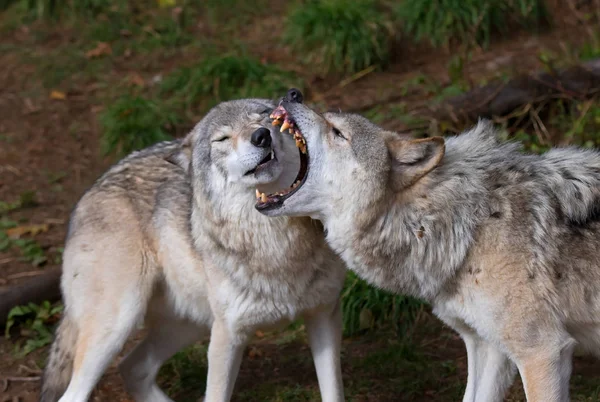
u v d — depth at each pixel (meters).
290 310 7.73
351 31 14.33
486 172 7.05
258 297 7.65
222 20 16.58
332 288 7.76
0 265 11.48
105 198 8.65
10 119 14.71
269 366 9.62
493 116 12.21
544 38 14.28
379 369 9.30
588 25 14.33
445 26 14.30
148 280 8.41
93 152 13.85
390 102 13.27
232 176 7.39
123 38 16.61
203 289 8.23
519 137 11.91
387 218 7.00
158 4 17.30
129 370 8.94
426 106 12.66
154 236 8.38
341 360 9.62
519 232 6.84
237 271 7.61
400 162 6.92
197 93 14.20
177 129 13.76
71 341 8.61
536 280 6.77
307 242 7.47
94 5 17.28
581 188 6.98
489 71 13.49
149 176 8.61
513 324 6.81
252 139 7.20
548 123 12.27
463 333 7.43
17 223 12.38
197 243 7.91
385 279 7.26
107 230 8.48
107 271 8.35
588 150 7.30
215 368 7.89
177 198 8.31
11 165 13.69
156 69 15.58
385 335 9.98
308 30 14.77
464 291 6.97
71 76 15.70
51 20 17.23
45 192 13.09
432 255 6.97
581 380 8.73
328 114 7.16
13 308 10.41
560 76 12.21
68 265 8.66
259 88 13.95
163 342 9.00
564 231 6.91
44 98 15.19
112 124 13.49
